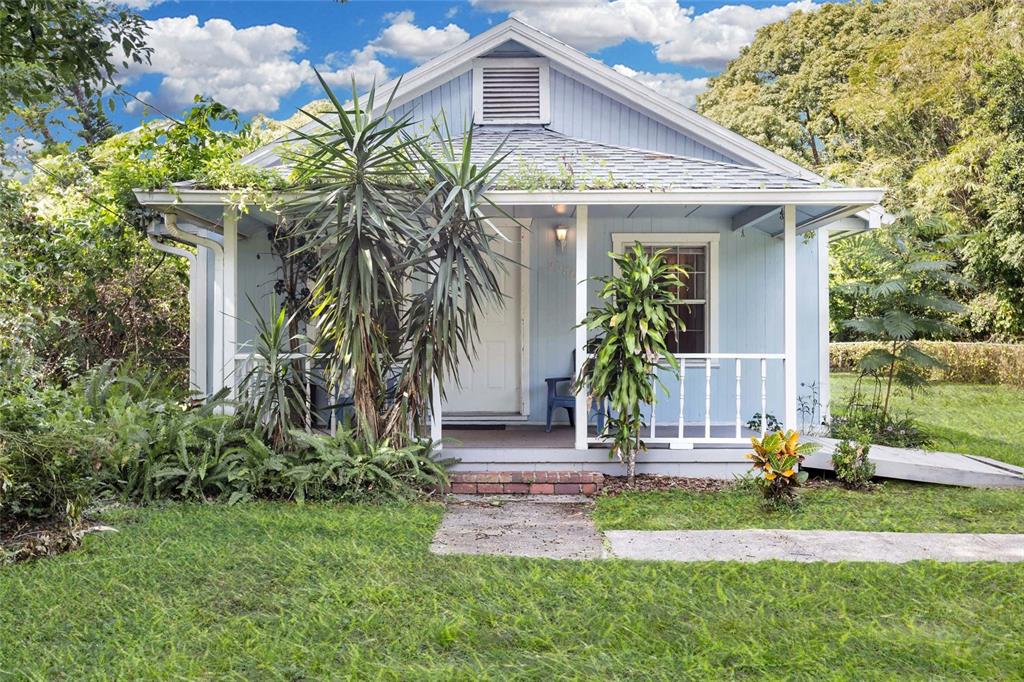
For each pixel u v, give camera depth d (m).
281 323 7.44
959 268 20.83
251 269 9.73
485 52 9.94
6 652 3.75
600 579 4.86
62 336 10.63
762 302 9.65
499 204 7.75
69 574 4.83
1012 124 19.70
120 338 12.11
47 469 5.78
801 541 5.87
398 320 7.46
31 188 10.09
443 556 5.32
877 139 24.56
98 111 6.60
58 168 10.67
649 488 7.71
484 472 7.77
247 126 9.41
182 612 4.23
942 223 10.79
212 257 10.34
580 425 7.95
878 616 4.34
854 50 27.41
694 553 5.53
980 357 19.50
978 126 21.22
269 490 7.08
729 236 9.61
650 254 9.61
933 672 3.66
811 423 9.88
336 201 6.89
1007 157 18.91
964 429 13.45
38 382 8.13
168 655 3.74
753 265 9.62
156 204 7.66
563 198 7.62
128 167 9.16
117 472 6.80
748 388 9.70
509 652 3.84
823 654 3.82
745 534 6.08
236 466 7.03
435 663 3.71
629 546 5.70
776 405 9.77
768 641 3.97
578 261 7.92
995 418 14.84
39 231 9.80
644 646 3.89
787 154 27.36
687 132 9.76
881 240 10.72
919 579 4.89
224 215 7.88
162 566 4.96
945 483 8.14
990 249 19.30
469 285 7.20
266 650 3.79
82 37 5.88
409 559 5.23
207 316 10.31
